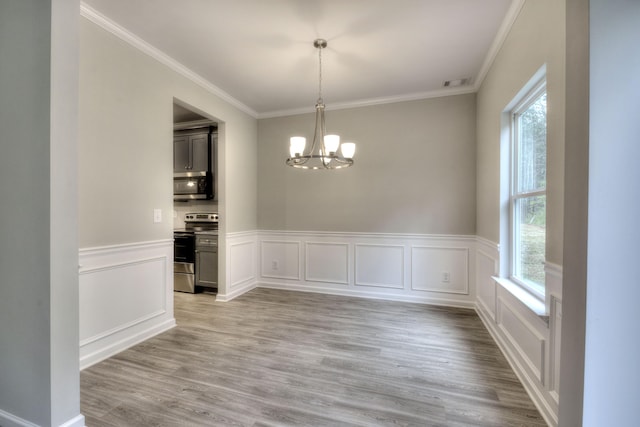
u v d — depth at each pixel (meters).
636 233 0.93
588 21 0.95
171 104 2.87
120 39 2.37
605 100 0.94
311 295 3.98
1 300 1.47
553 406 1.53
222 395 1.81
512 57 2.18
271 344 2.51
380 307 3.49
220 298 3.74
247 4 2.06
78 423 1.48
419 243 3.69
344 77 3.19
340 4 2.06
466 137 3.50
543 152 1.92
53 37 1.35
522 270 2.25
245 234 4.14
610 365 0.95
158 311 2.76
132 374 2.05
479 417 1.62
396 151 3.76
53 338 1.39
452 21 2.25
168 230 2.87
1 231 1.46
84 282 2.14
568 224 1.08
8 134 1.44
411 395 1.82
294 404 1.73
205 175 4.41
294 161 2.68
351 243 3.97
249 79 3.25
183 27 2.33
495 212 2.61
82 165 2.12
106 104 2.28
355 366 2.15
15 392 1.45
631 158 0.94
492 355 2.32
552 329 1.55
